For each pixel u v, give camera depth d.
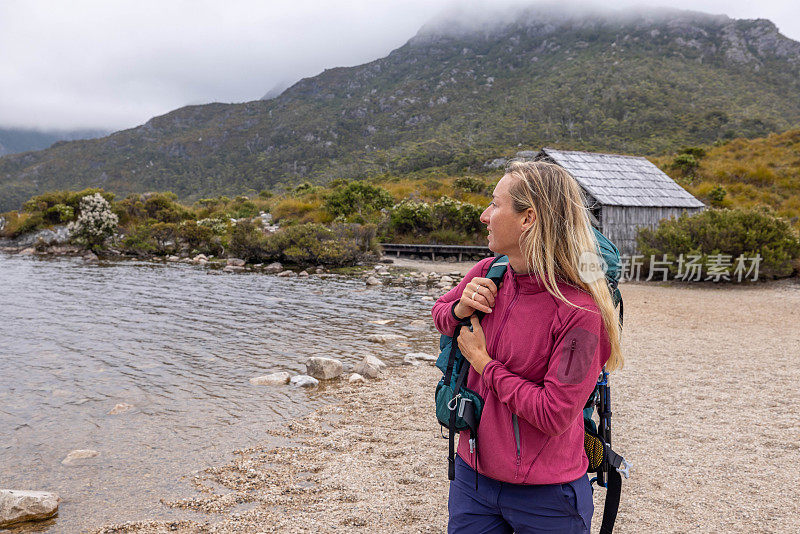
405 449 4.19
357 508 3.21
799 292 13.41
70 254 26.06
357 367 6.55
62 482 3.65
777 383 5.94
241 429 4.66
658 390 5.71
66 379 6.15
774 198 27.42
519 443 1.33
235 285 15.16
